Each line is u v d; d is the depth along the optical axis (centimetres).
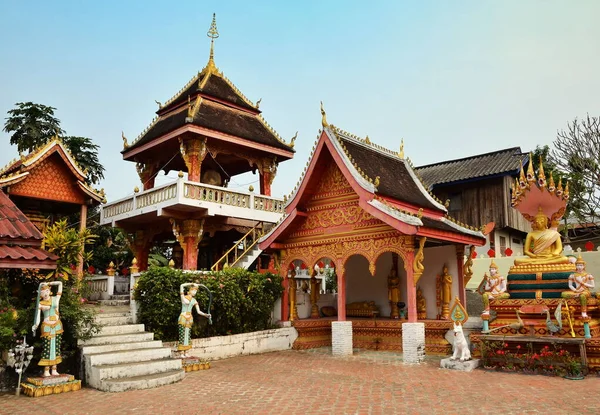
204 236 2448
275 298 1789
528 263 1432
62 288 1158
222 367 1341
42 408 909
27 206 1962
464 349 1291
